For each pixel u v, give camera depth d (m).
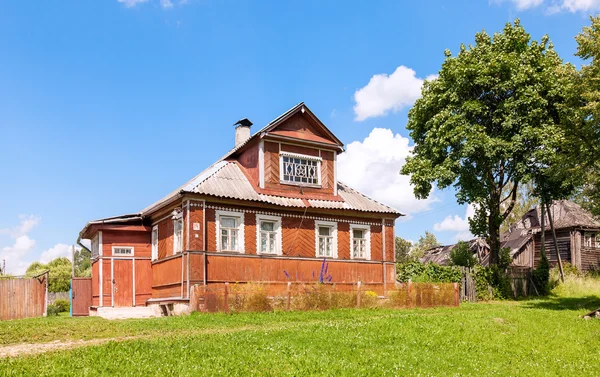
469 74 33.19
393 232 31.33
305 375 11.84
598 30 24.53
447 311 24.36
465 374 12.91
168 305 24.75
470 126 32.62
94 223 27.50
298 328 17.09
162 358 12.55
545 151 30.47
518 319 20.55
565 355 15.23
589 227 48.91
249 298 21.59
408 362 13.57
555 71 26.86
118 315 24.14
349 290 24.05
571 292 37.84
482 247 57.66
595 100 23.98
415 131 36.91
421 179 34.44
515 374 13.12
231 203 25.62
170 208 26.45
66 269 66.44
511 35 34.22
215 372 11.57
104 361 12.08
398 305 25.28
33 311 25.88
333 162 29.88
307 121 29.09
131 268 28.30
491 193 35.69
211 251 24.73
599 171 25.27
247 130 34.19
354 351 14.34
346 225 29.58
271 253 26.69
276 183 27.52
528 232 53.34
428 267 33.59
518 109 31.91
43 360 12.16
